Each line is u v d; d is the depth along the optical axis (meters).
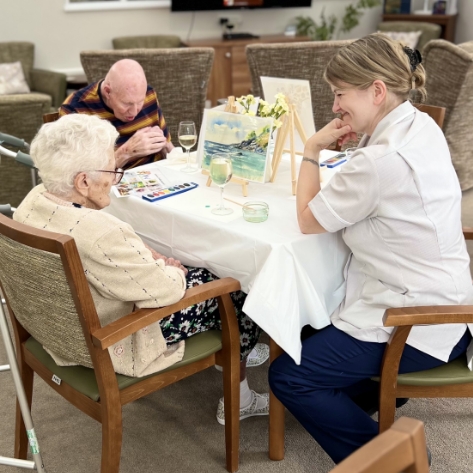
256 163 1.99
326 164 2.21
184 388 2.28
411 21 6.81
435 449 1.92
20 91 5.90
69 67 6.57
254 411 2.10
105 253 1.45
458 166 4.05
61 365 1.65
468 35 6.59
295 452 1.94
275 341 1.63
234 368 1.76
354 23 7.03
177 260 1.85
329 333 1.67
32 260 1.43
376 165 1.49
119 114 2.68
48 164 1.49
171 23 6.72
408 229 1.54
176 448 1.98
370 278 1.66
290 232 1.69
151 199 1.95
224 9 6.63
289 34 6.98
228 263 1.75
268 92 2.23
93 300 1.50
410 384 1.59
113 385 1.52
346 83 1.58
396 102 1.59
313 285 1.71
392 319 1.45
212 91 6.54
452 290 1.57
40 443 2.01
